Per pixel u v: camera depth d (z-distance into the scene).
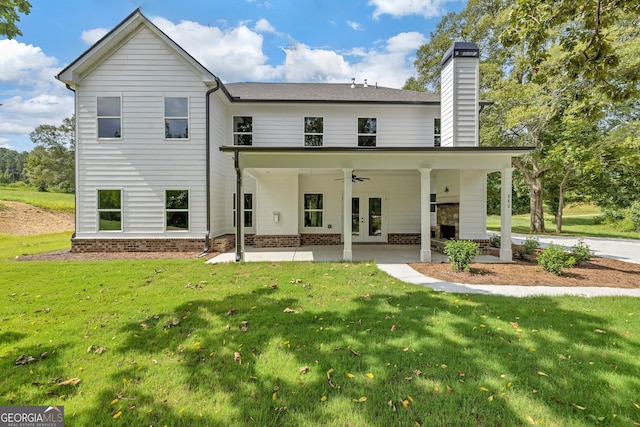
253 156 8.62
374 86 15.47
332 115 12.49
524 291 5.79
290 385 2.73
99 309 4.63
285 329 3.91
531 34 5.70
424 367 3.01
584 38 5.48
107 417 2.36
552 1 5.33
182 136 10.66
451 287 6.03
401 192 13.23
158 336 3.71
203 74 10.40
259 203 11.96
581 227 22.75
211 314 4.45
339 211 12.99
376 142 12.56
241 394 2.62
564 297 5.34
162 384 2.76
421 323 4.10
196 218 10.70
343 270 7.50
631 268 7.92
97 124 10.48
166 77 10.57
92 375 2.90
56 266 7.87
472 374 2.89
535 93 15.81
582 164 15.13
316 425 2.25
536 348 3.39
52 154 47.25
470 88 10.08
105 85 10.48
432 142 12.62
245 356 3.24
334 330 3.87
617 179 17.64
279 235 12.00
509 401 2.52
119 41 10.51
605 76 5.65
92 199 10.48
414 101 12.23
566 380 2.79
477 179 10.24
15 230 18.05
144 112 10.55
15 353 3.27
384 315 4.40
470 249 7.37
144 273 7.09
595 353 3.28
